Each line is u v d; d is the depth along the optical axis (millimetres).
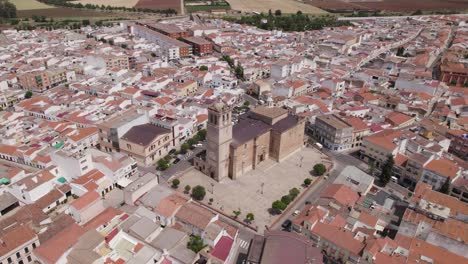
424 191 151125
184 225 135875
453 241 125625
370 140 190625
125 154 192500
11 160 186125
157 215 138500
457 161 182125
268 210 156500
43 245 118250
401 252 123250
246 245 137125
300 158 197875
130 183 159125
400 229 133000
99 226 130375
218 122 160250
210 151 171250
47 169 163000
